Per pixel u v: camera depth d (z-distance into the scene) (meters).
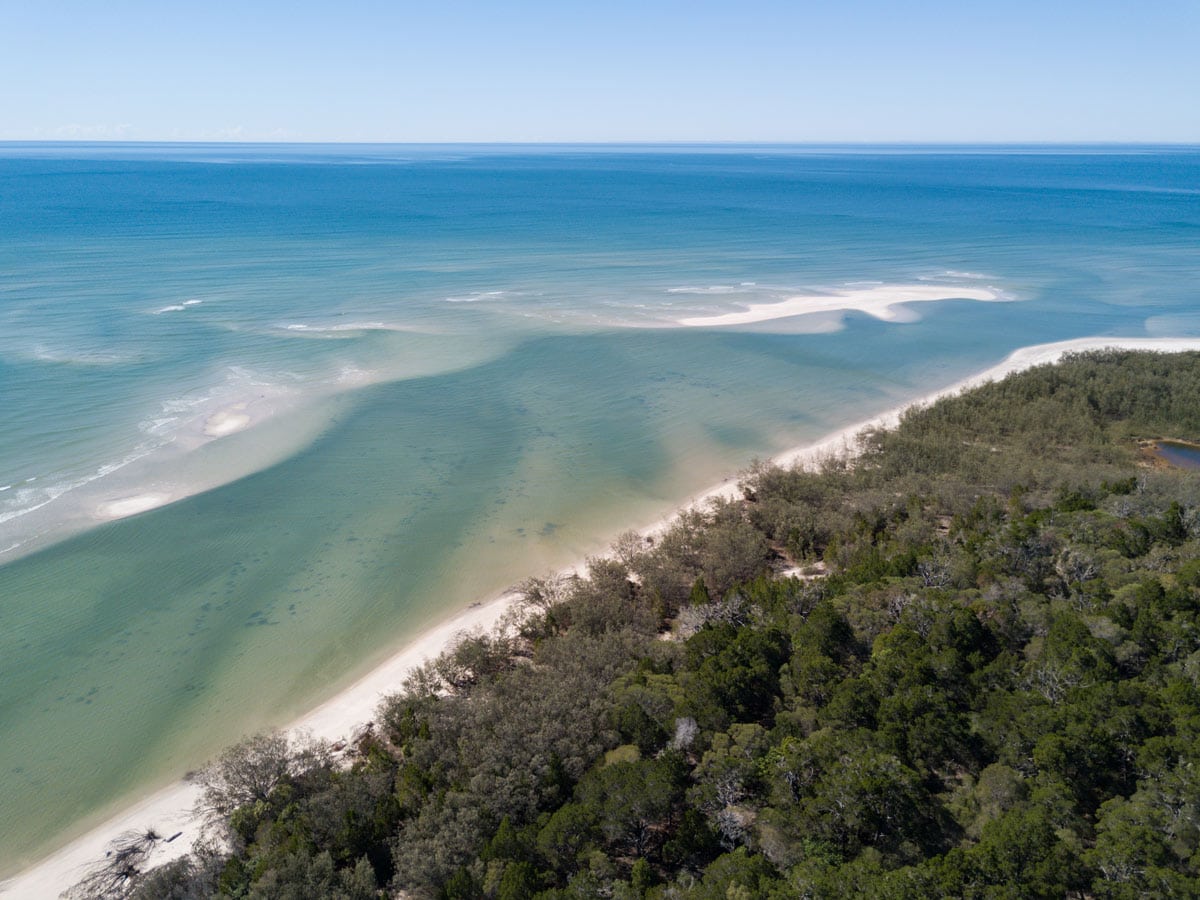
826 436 80.38
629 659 41.94
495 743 35.22
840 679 37.88
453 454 75.44
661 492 68.94
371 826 32.81
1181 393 80.00
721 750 33.66
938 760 33.38
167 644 49.75
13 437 74.62
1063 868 26.16
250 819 34.72
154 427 78.00
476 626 50.50
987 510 55.56
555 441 78.81
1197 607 39.16
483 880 29.02
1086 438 72.50
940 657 37.53
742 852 28.80
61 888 34.31
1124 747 31.80
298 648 49.62
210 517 63.34
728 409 87.31
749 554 52.09
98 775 40.62
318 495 67.31
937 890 25.69
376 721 42.31
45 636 50.19
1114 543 48.00
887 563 48.28
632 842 31.75
